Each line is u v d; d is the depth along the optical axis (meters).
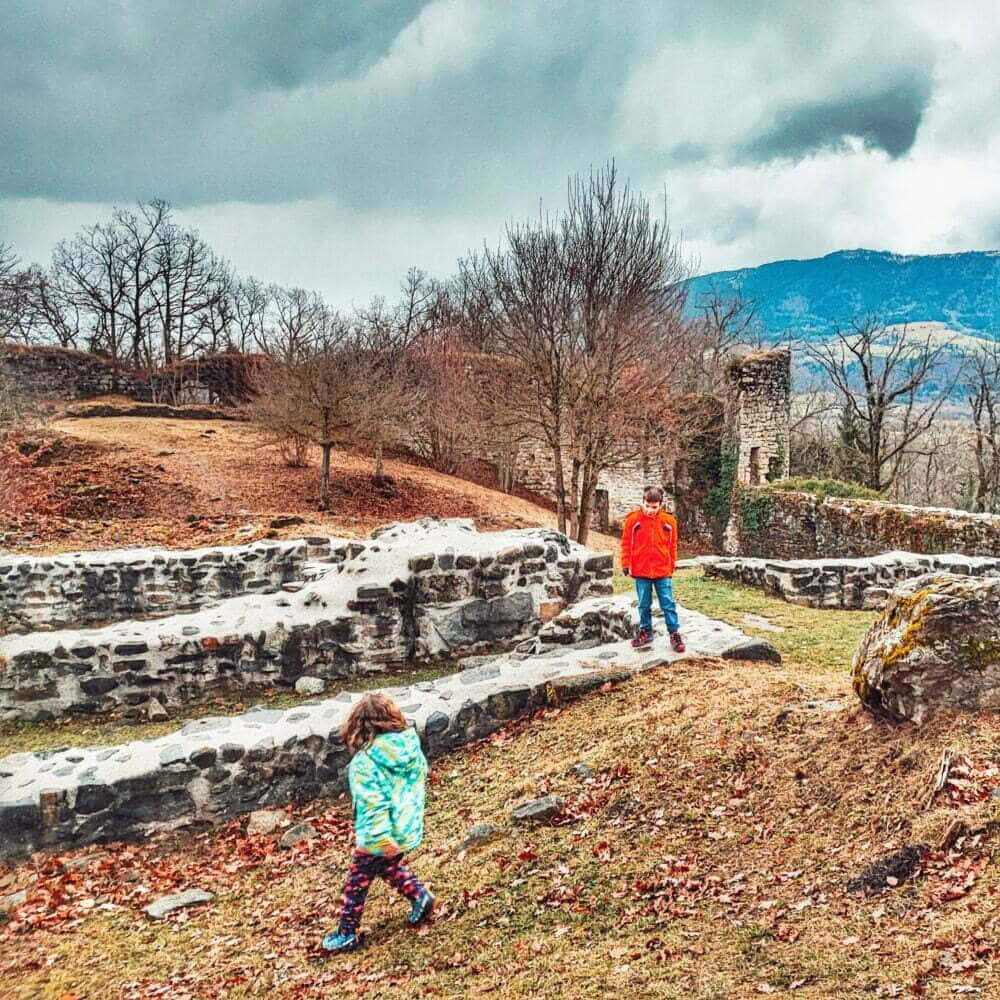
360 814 4.59
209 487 25.80
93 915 5.56
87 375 40.69
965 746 4.50
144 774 6.57
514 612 11.33
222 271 57.09
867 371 36.34
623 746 6.23
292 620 10.28
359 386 25.86
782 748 5.52
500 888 4.85
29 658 9.37
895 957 3.31
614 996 3.56
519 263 20.27
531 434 22.69
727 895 4.20
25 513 21.52
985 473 35.97
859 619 11.41
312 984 4.34
